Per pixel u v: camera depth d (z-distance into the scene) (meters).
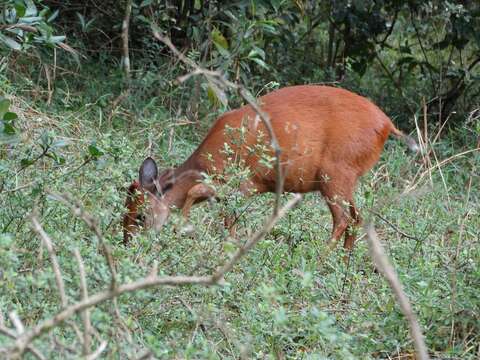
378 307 8.39
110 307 6.53
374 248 5.28
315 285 9.07
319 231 10.77
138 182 10.76
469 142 14.83
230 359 7.04
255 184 10.70
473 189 12.96
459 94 16.58
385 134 11.04
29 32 9.28
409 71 16.78
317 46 19.16
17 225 8.27
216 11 14.10
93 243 7.75
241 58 12.11
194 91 14.02
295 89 10.92
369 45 16.88
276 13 14.62
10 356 4.78
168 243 8.14
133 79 14.48
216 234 9.66
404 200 11.70
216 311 7.53
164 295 7.48
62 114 13.12
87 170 9.44
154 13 15.20
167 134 13.52
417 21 17.31
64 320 5.23
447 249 9.83
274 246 9.34
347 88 17.05
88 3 16.34
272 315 7.16
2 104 8.02
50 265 7.61
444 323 7.92
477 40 15.80
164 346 6.70
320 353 7.15
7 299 6.78
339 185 10.80
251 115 10.66
